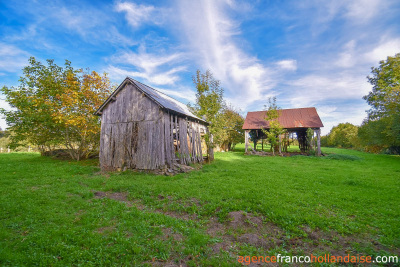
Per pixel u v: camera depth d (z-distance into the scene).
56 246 4.14
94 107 19.27
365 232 5.06
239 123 37.84
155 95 14.77
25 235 4.67
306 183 9.65
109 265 3.65
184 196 7.68
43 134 19.00
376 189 8.65
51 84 18.30
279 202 6.77
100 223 5.42
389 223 5.44
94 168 14.70
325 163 17.83
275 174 11.95
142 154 13.53
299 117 29.00
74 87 18.42
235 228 5.30
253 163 17.73
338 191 8.34
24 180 9.93
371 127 28.33
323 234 4.96
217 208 6.56
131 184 9.62
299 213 5.96
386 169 14.21
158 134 13.18
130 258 3.85
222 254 4.07
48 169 13.15
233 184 9.31
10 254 3.78
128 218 5.75
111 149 14.79
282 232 5.08
